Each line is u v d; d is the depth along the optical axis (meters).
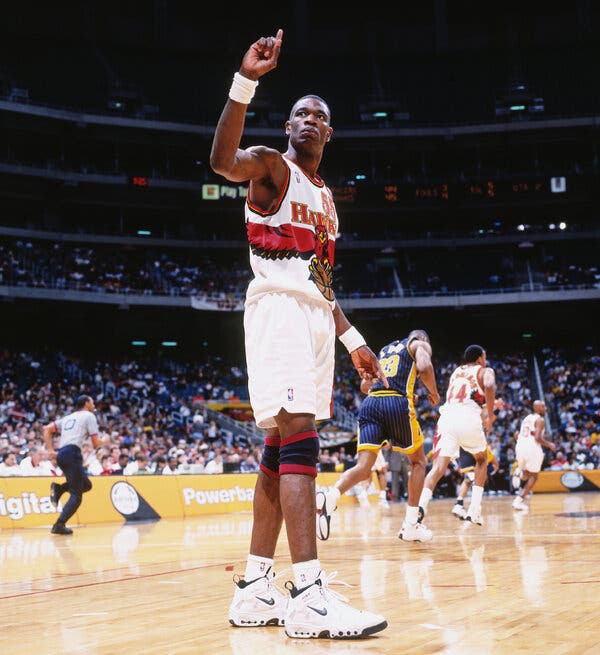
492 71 38.44
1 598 3.49
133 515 12.22
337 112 38.19
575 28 38.16
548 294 34.00
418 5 39.59
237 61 38.09
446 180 35.91
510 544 5.65
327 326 2.87
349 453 29.67
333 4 39.62
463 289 36.78
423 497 7.41
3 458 15.50
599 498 15.03
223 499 14.06
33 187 32.69
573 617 2.57
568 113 37.12
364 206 35.78
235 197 34.84
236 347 36.88
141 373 32.84
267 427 2.84
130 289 32.56
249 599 2.70
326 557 5.06
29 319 33.97
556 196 35.53
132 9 37.28
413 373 6.27
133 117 33.62
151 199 34.56
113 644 2.33
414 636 2.34
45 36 35.34
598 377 33.28
